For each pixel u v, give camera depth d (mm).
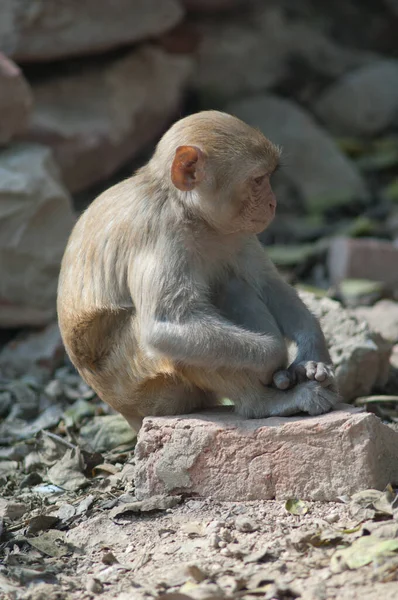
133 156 37812
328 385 16531
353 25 52719
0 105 28000
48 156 28531
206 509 15883
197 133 16234
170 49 44000
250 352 15898
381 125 46062
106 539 15625
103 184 36344
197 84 45188
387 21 52781
